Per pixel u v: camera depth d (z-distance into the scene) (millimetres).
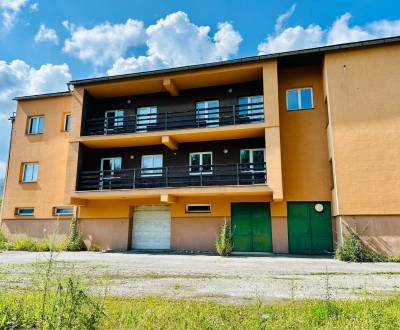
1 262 10625
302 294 5836
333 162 13117
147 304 4855
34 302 4371
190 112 17156
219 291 6109
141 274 8227
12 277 7539
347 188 12688
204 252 15047
